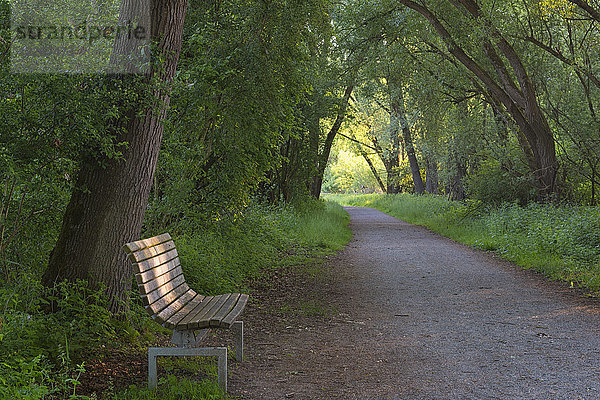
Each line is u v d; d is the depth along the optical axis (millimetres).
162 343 6398
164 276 5555
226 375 4852
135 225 6758
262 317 8102
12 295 5598
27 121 6023
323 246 17734
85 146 6348
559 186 22000
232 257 11516
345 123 34375
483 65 22203
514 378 5227
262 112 11500
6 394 3719
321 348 6406
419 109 27047
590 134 21125
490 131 26109
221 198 12070
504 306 8898
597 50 20734
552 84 22203
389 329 7379
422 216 32094
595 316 8070
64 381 4309
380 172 66875
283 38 11008
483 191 24781
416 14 20734
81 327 5766
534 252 14234
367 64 23078
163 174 10898
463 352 6199
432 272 12711
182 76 10008
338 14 21125
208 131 11859
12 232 6625
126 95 6465
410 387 4988
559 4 18000
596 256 12469
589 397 4660
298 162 24516
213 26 10789
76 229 6461
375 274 12438
